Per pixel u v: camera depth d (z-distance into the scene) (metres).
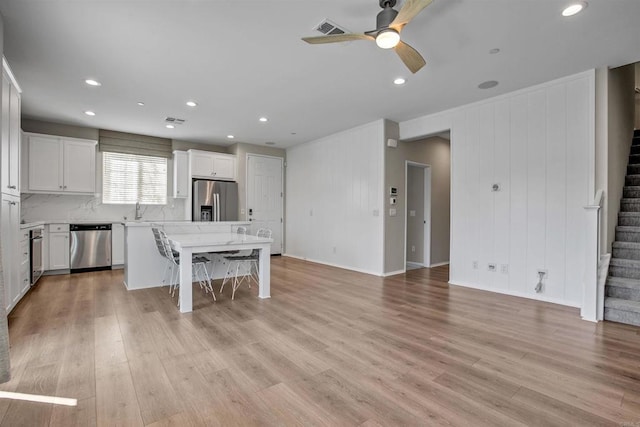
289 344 2.57
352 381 2.02
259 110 4.73
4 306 2.00
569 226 3.58
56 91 3.95
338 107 4.61
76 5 2.30
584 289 3.18
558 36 2.72
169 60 3.16
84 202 5.75
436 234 6.44
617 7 2.32
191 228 4.80
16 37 2.72
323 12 2.42
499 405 1.78
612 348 2.51
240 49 2.96
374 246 5.41
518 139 3.97
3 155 2.74
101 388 1.92
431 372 2.14
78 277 4.91
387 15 2.24
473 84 3.77
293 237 7.39
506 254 4.11
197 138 6.61
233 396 1.85
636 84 5.77
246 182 7.05
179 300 3.58
